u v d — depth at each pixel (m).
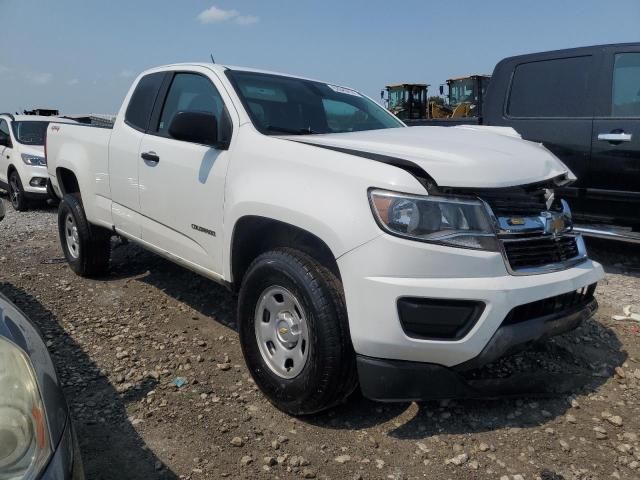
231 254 3.57
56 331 4.37
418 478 2.67
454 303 2.67
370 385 2.75
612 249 6.86
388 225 2.68
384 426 3.09
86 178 5.25
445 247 2.67
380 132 3.59
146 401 3.32
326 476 2.68
